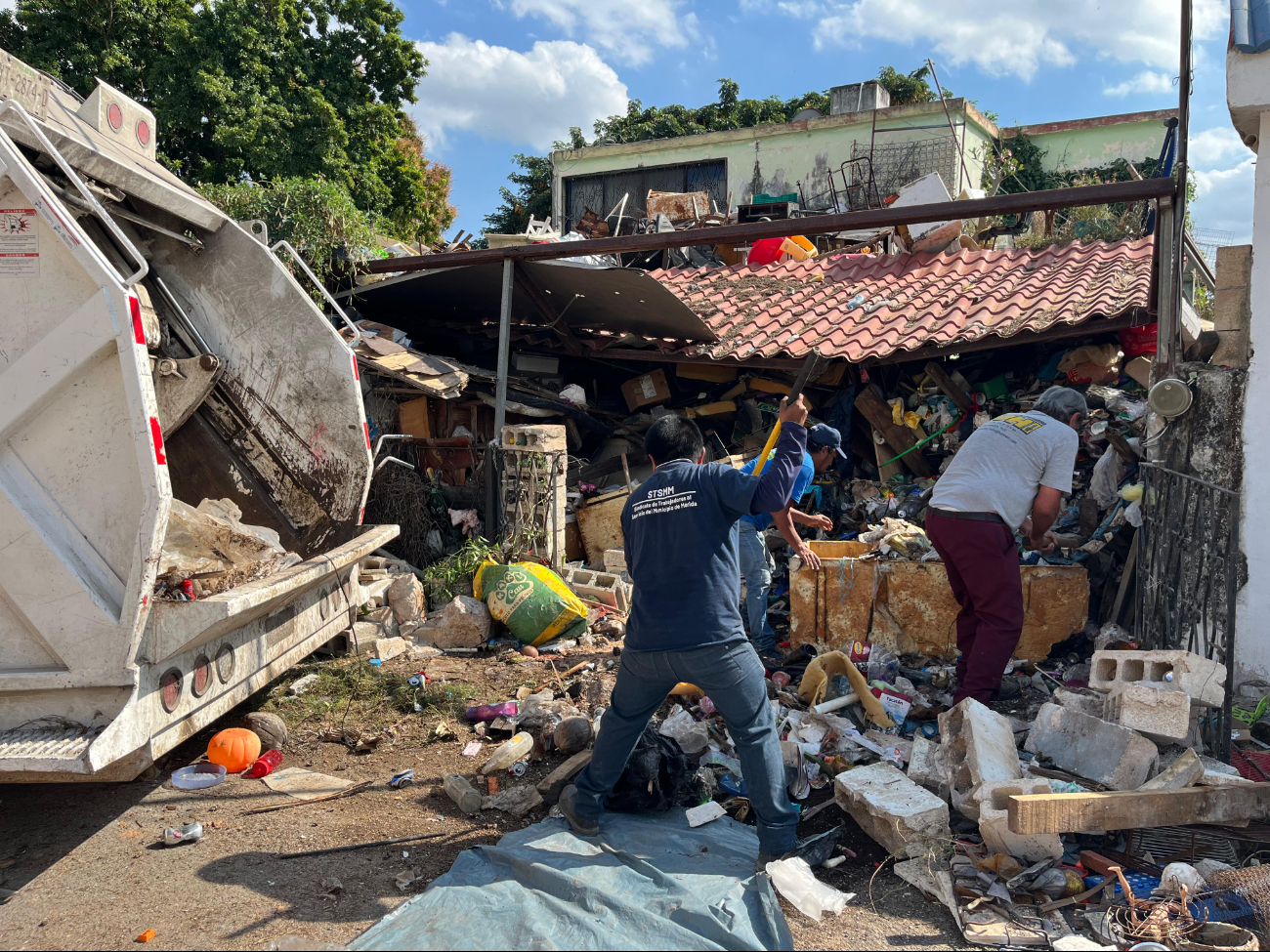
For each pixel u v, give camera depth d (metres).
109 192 4.15
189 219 4.42
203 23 17.17
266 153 17.00
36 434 3.08
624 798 3.41
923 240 10.15
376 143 19.72
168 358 4.43
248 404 4.69
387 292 8.35
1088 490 5.84
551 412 8.27
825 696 4.32
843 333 8.02
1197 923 2.66
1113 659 3.71
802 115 19.53
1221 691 3.38
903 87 24.67
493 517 6.88
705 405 8.49
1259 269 4.15
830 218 5.86
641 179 20.72
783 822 3.01
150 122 4.66
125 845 3.21
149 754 3.08
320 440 4.59
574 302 7.93
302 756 4.05
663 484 3.04
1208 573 4.06
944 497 4.05
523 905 2.71
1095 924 2.71
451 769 3.91
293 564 3.97
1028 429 4.06
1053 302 7.49
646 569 2.98
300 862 3.09
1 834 3.30
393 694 4.70
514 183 26.84
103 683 3.00
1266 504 4.14
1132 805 2.91
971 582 4.00
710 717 4.20
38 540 3.00
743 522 5.27
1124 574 5.14
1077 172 20.33
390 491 7.48
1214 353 4.39
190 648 3.31
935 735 4.11
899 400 7.67
